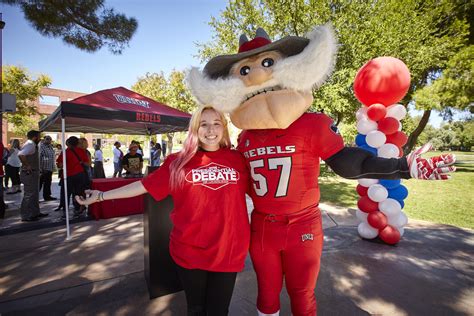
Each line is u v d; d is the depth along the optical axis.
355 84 3.66
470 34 12.45
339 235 4.31
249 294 2.64
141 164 7.28
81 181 5.66
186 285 1.62
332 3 10.47
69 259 3.43
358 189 4.05
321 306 2.43
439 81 10.61
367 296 2.58
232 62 1.76
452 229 4.63
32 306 2.39
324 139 1.61
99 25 6.94
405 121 16.88
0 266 3.23
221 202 1.56
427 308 2.39
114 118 4.49
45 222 5.21
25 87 17.77
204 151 1.69
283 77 1.53
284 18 10.08
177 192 1.61
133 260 3.39
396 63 3.34
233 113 1.72
